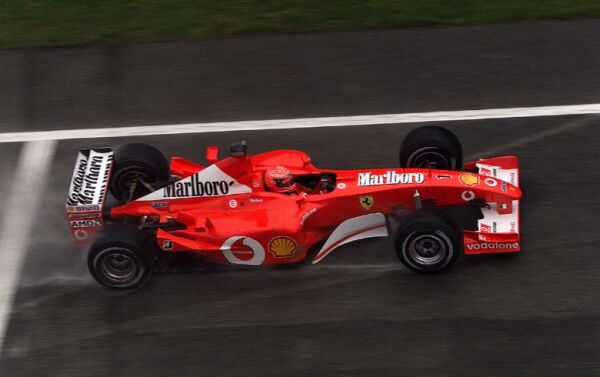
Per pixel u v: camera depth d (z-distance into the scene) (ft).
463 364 119.85
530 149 161.89
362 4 208.33
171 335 127.95
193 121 176.96
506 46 190.70
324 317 128.57
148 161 147.64
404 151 149.07
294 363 122.11
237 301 132.77
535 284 130.82
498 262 135.13
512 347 121.49
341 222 140.97
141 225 141.38
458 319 126.21
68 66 194.08
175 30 203.51
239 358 123.54
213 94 184.03
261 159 147.74
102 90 186.80
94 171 144.66
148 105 182.09
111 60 195.21
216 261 139.54
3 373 124.36
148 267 133.39
